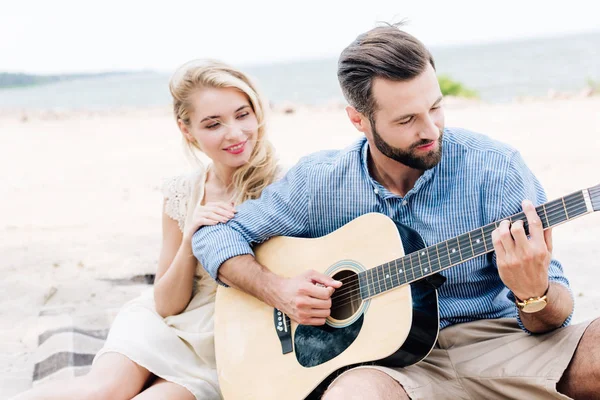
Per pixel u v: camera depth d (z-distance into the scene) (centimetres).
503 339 244
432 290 239
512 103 1842
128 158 1293
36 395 265
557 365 222
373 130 249
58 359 365
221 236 287
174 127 1886
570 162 863
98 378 277
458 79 2950
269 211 288
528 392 229
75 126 2128
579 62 3225
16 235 697
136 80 5781
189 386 280
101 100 4194
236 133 309
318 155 290
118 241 637
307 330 261
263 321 274
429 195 256
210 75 308
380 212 268
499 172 245
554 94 1931
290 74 4394
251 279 275
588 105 1598
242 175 319
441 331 254
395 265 245
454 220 253
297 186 284
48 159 1364
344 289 259
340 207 275
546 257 210
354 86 247
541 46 3906
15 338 411
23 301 475
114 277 518
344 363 245
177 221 328
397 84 236
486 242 224
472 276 252
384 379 226
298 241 281
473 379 241
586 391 222
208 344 294
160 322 302
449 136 255
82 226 726
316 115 1864
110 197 905
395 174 261
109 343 292
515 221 218
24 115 2647
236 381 269
